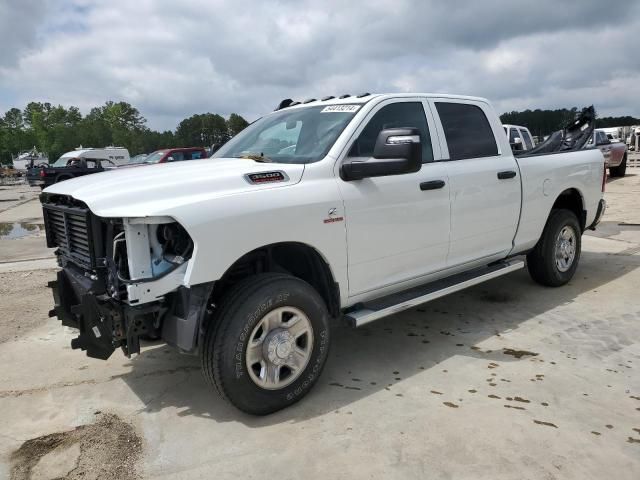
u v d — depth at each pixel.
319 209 3.42
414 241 4.05
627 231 9.32
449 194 4.26
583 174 5.86
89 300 3.06
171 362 4.22
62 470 2.82
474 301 5.49
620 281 6.06
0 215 16.75
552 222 5.56
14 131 97.75
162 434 3.14
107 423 3.29
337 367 4.00
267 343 3.21
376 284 3.89
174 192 3.04
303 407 3.40
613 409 3.26
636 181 19.69
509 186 4.84
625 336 4.43
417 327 4.80
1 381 3.93
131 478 2.74
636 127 38.84
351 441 2.99
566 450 2.84
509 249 5.06
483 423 3.12
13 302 5.94
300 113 4.30
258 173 3.31
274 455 2.88
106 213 2.89
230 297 3.13
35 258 8.73
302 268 3.74
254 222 3.12
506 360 4.02
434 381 3.71
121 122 111.62
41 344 4.66
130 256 2.94
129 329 3.00
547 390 3.52
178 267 2.98
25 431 3.22
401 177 3.93
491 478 2.63
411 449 2.89
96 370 4.09
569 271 5.90
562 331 4.58
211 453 2.93
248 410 3.21
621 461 2.74
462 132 4.60
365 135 3.83
